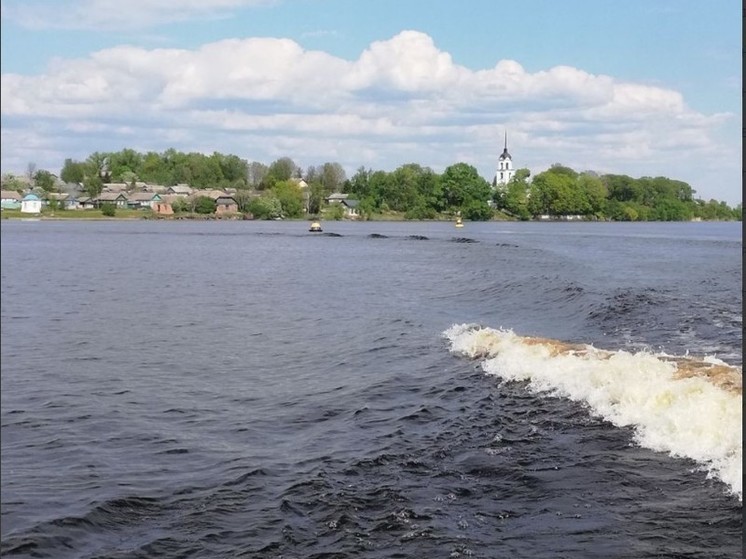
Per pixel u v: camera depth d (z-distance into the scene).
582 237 92.31
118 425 13.46
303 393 15.43
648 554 7.63
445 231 114.00
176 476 10.70
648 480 9.34
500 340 17.86
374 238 90.44
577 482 9.43
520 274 39.62
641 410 11.66
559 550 7.81
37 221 157.75
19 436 12.84
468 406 13.22
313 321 25.92
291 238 91.31
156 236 96.62
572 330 21.38
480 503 9.03
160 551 8.30
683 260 50.62
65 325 25.89
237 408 14.47
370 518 8.77
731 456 9.67
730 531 7.98
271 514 9.07
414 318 25.52
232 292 36.09
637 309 24.23
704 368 13.02
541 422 11.88
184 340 22.53
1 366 18.77
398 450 11.11
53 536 8.79
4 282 41.97
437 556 7.80
